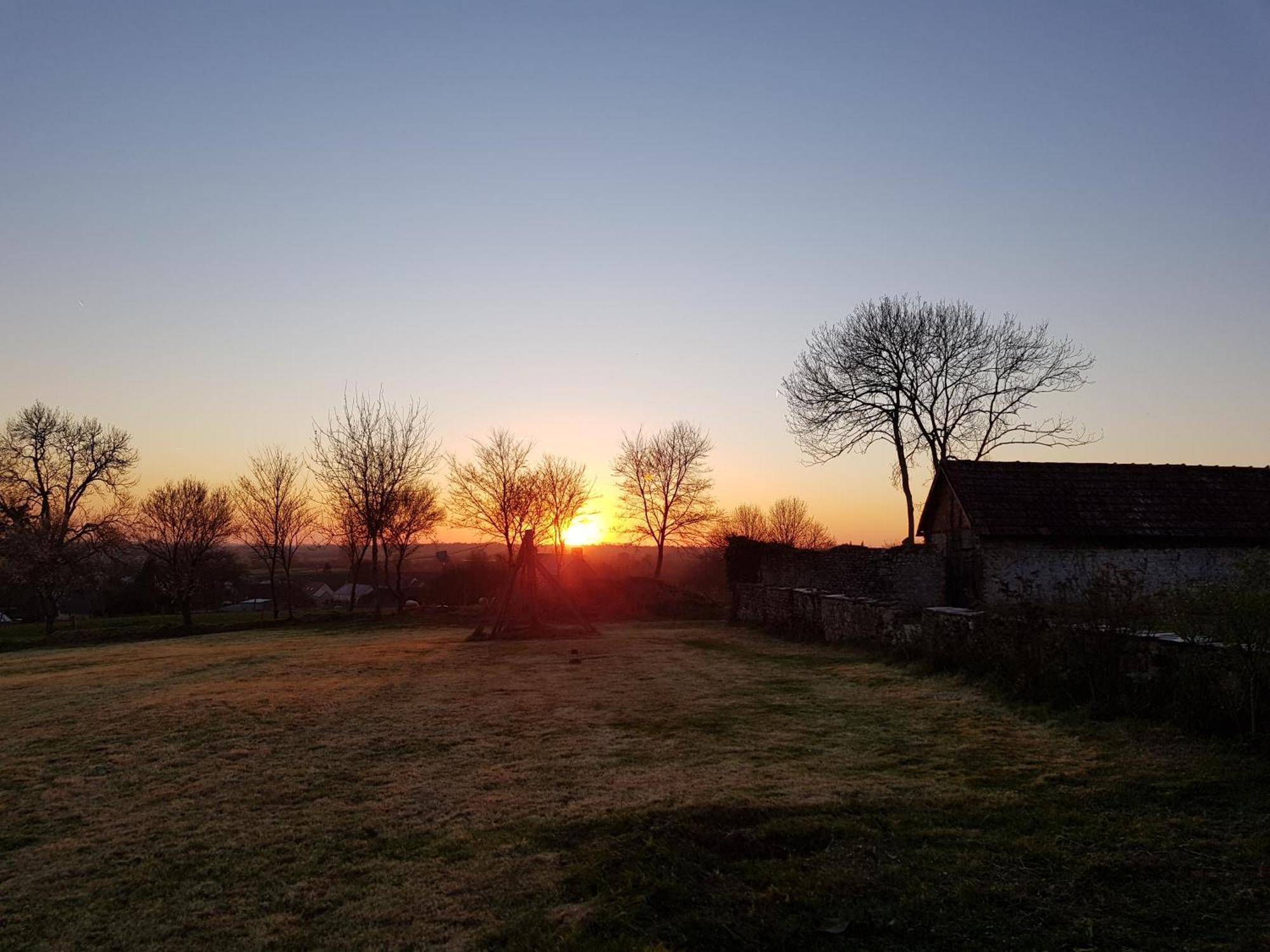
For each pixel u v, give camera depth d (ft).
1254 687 20.90
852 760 23.95
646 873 15.66
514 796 21.86
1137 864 14.94
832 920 13.51
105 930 15.23
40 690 49.88
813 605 66.28
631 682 43.47
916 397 112.88
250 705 38.78
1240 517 68.03
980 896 14.01
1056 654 29.78
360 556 128.77
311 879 16.99
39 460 131.03
